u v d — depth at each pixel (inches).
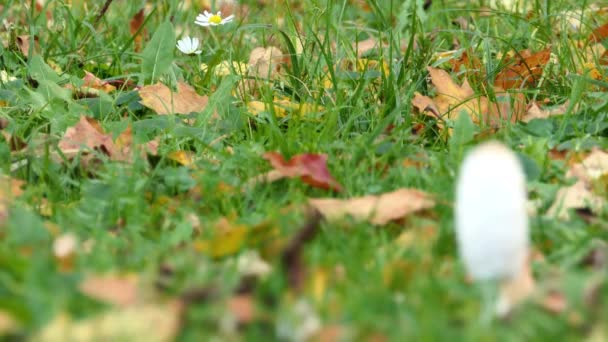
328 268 101.0
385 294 93.0
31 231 111.3
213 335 85.3
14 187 139.3
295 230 113.8
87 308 90.3
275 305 92.6
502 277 82.6
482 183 80.4
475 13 261.6
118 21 257.6
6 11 231.1
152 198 140.0
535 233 118.6
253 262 103.1
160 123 169.8
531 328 86.6
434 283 95.0
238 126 175.5
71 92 180.1
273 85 204.1
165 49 198.7
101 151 157.9
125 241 118.0
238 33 256.8
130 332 82.2
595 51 222.4
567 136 165.5
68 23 238.5
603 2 264.7
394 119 173.8
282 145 155.6
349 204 123.2
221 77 208.1
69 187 147.5
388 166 150.3
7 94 186.5
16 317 85.3
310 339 84.0
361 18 283.3
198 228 127.6
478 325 83.4
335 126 173.5
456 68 214.5
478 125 177.6
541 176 142.6
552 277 100.5
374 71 193.3
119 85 206.1
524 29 233.3
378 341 84.4
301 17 273.9
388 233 122.9
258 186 140.6
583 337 86.4
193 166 152.4
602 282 93.6
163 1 267.9
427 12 274.7
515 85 202.5
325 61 211.8
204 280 96.6
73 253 107.1
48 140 150.9
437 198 125.4
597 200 131.5
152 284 96.6
